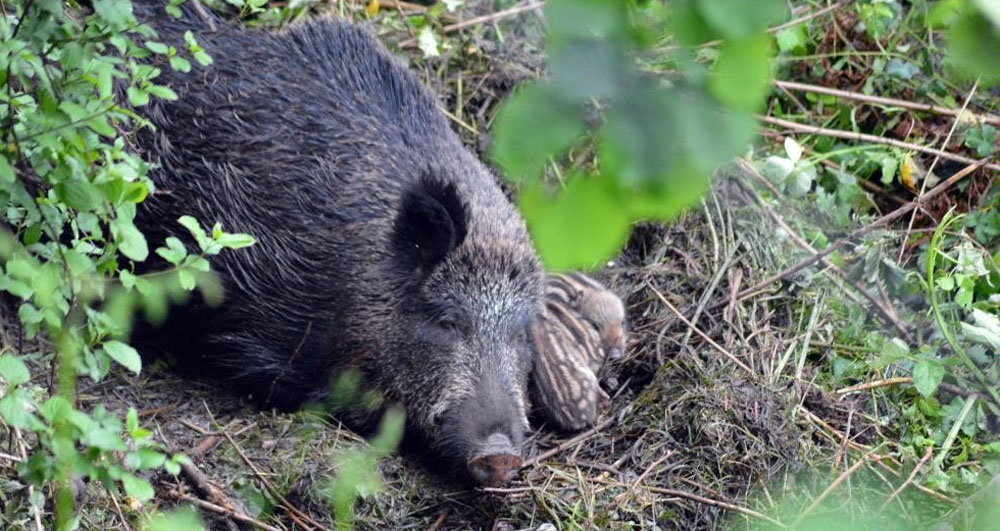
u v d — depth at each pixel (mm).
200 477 9562
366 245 11398
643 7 3221
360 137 11898
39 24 7715
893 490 10852
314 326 11406
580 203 2938
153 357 11602
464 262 11148
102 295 7656
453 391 10781
